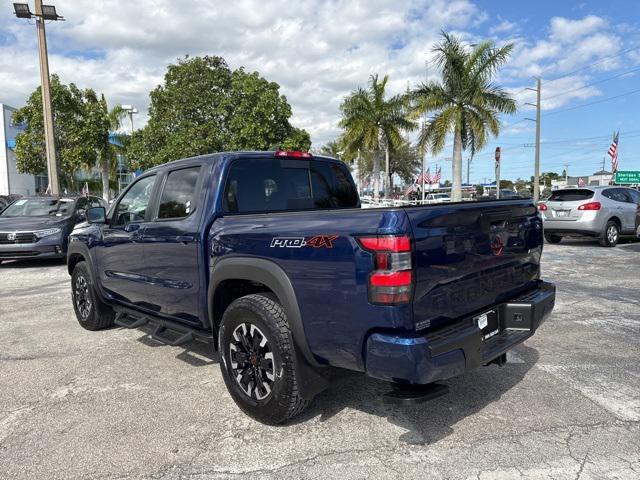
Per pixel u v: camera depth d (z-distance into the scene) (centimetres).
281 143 2459
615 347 482
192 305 393
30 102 2483
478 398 368
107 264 515
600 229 1231
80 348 514
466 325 294
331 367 325
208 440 316
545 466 277
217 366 450
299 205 436
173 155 2414
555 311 621
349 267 273
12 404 377
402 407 356
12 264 1204
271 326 311
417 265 263
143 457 297
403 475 271
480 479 265
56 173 1823
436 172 3603
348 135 3122
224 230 354
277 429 328
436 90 2450
